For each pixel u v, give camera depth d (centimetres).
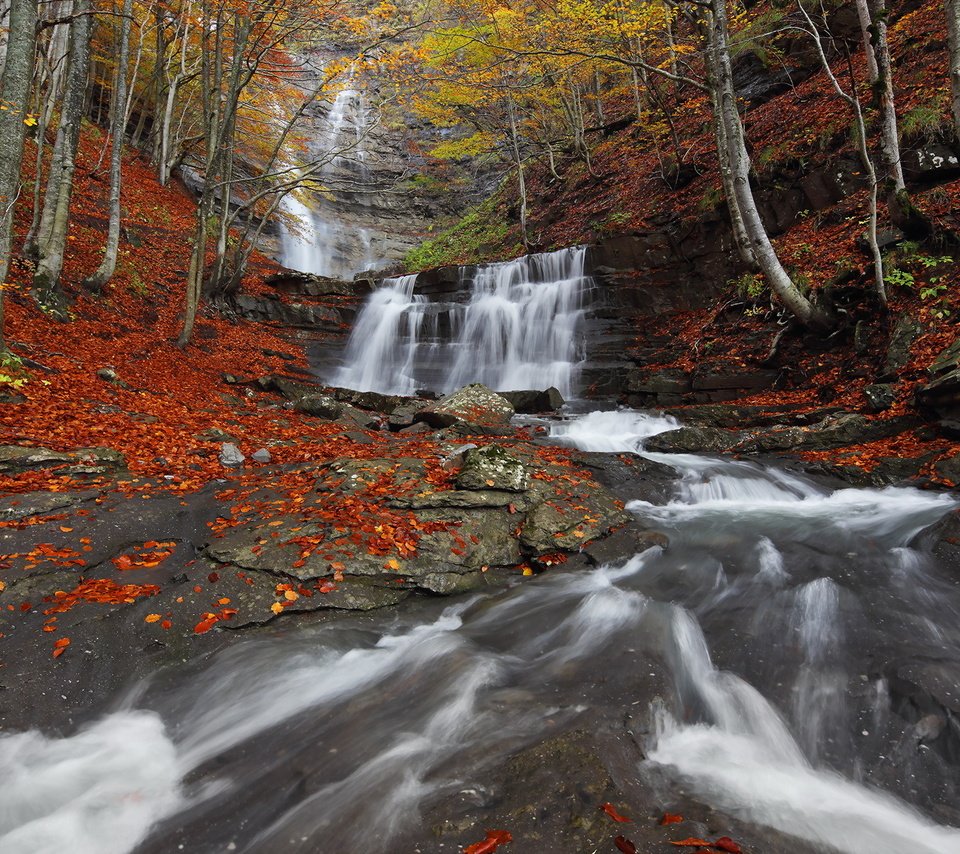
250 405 1135
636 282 1638
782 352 1164
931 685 349
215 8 1564
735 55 1955
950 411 757
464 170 3675
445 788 278
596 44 1612
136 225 1842
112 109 1970
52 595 419
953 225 1003
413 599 486
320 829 261
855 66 1554
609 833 242
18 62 739
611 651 400
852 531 586
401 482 627
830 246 1210
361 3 1641
